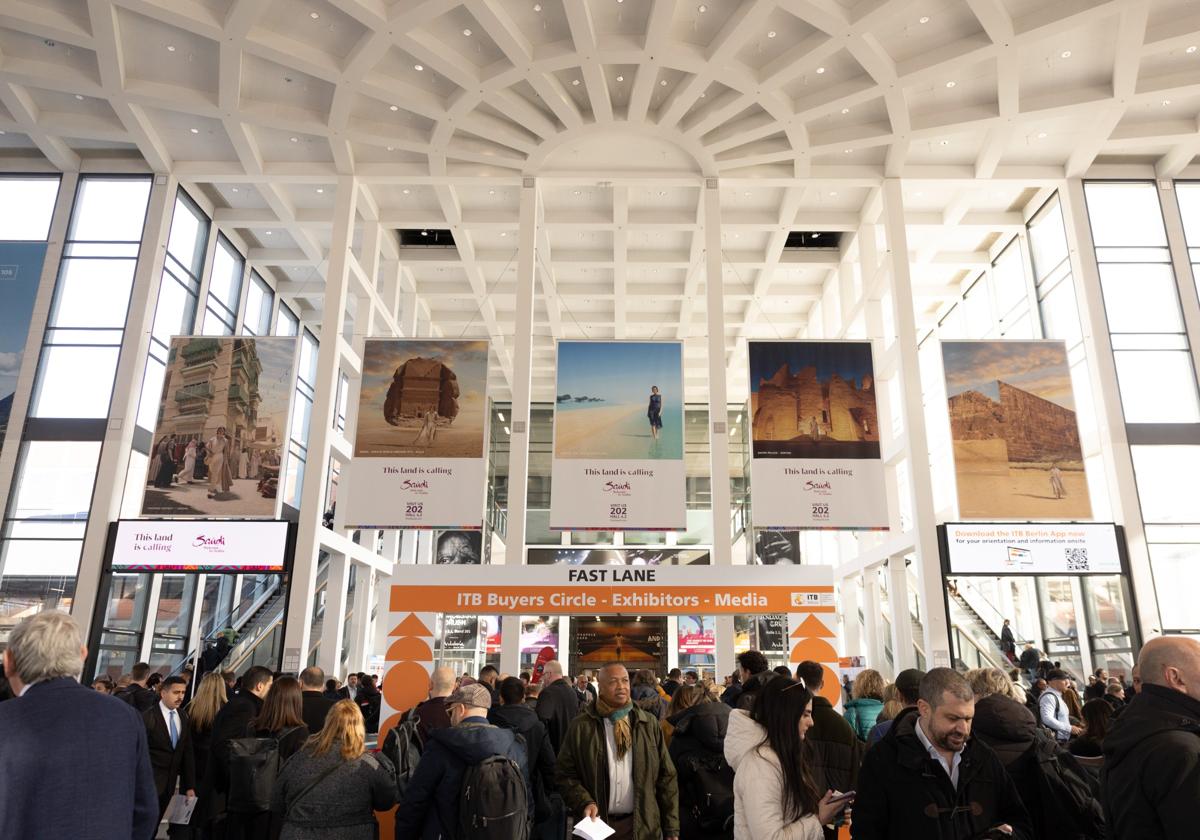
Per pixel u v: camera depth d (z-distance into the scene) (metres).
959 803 3.28
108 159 21.86
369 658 23.78
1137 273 21.14
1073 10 15.99
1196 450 19.89
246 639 21.06
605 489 17.58
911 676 5.16
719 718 4.90
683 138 20.05
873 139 19.83
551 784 5.85
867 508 17.73
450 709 4.97
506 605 12.90
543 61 17.61
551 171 21.48
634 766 4.89
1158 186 21.64
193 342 19.42
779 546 34.56
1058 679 7.43
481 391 18.45
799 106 19.03
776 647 31.75
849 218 24.27
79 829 2.76
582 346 18.39
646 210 24.38
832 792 3.45
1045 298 23.19
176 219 22.27
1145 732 2.76
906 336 20.36
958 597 23.23
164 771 6.83
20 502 19.45
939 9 16.50
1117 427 19.98
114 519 19.27
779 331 32.81
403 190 23.27
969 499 18.39
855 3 16.17
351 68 17.66
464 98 18.67
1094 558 18.52
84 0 16.42
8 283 20.98
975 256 26.47
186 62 18.09
